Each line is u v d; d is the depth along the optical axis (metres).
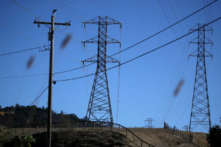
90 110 51.25
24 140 33.22
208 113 61.44
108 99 51.88
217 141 39.84
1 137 30.83
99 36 53.41
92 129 46.16
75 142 41.78
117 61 53.09
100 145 40.56
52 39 29.67
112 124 49.38
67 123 42.69
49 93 28.83
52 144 41.50
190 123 62.69
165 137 53.84
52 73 29.16
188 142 55.16
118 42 53.81
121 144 40.81
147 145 44.19
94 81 52.44
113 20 54.56
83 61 52.69
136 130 53.84
